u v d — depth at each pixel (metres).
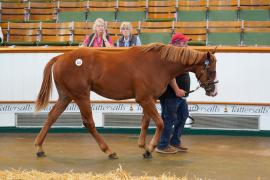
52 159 7.03
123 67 6.90
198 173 6.18
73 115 9.27
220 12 13.65
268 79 8.71
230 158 7.14
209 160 7.00
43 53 9.01
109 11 14.02
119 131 9.20
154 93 6.90
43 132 7.23
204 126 9.06
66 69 6.94
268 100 8.75
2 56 9.09
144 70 6.86
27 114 9.25
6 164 6.69
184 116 7.62
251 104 8.80
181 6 14.03
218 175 6.09
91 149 7.79
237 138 8.77
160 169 6.39
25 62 9.06
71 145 8.12
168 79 6.98
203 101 8.94
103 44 9.20
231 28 12.70
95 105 9.18
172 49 6.89
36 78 9.05
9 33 13.51
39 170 6.30
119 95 6.97
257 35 12.50
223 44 12.51
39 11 14.91
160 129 6.93
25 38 13.46
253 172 6.26
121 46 9.22
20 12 14.95
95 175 5.90
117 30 12.88
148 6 14.23
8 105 9.23
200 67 6.92
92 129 7.08
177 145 7.66
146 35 12.41
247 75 8.77
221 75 8.84
